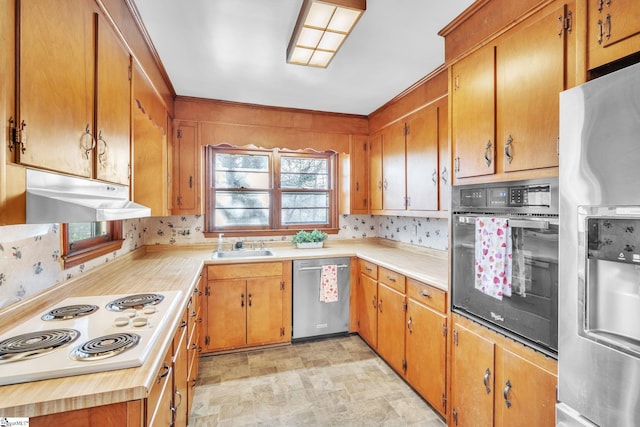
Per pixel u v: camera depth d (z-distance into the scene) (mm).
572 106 996
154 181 2438
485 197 1496
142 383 835
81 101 1054
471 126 1572
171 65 2184
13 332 1107
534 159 1243
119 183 1407
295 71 2287
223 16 1616
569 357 1011
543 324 1207
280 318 2869
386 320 2521
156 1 1494
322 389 2199
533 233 1252
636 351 840
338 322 3041
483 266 1491
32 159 792
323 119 3301
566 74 1126
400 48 1953
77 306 1392
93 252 1874
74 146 1006
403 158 2789
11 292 1226
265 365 2539
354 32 1766
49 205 790
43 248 1424
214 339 2695
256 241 3357
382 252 3098
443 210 2279
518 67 1316
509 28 1353
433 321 1928
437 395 1885
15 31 737
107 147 1262
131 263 2484
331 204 3721
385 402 2055
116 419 818
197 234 3217
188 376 1753
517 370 1317
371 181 3426
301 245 3314
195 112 2879
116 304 1407
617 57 952
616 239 878
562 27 1137
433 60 2123
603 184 901
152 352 1004
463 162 1627
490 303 1462
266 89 2648
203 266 2590
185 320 1596
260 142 3080
